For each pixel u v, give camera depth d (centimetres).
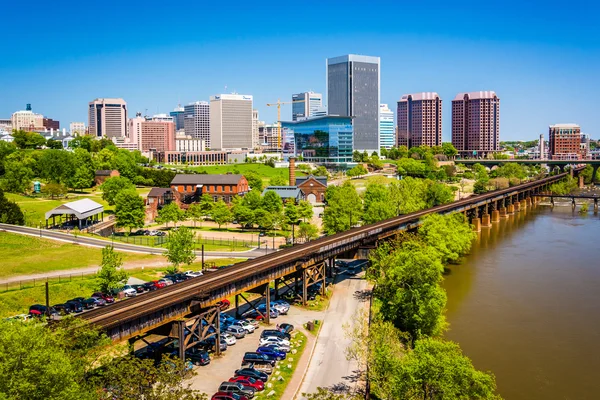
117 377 6278
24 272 13225
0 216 18738
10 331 5369
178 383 6531
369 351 8012
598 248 19325
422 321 9406
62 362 5422
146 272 14162
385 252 12950
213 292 9169
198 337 8781
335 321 10906
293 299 12381
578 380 8919
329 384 8012
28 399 5100
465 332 10931
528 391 8519
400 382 6456
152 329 8175
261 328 10462
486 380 6331
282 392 7694
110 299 11456
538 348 10175
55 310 10400
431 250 13175
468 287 14162
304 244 13800
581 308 12475
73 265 14175
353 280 14325
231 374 8300
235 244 18312
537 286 14275
